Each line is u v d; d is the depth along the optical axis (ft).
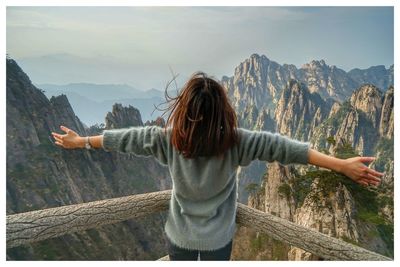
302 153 6.61
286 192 104.68
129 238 192.65
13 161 195.93
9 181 185.06
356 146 269.03
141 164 280.51
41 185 193.98
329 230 60.59
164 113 6.82
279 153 6.64
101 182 240.12
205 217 7.23
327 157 6.62
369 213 62.23
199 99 6.22
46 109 249.34
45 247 139.13
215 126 6.30
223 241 7.32
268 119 439.63
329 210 64.13
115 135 7.23
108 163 256.11
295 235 8.14
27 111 231.91
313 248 7.91
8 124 211.20
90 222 8.00
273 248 66.85
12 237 6.84
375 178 6.49
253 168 219.41
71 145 7.41
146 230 204.13
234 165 6.87
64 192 202.69
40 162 205.46
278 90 592.19
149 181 276.41
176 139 6.50
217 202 7.19
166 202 9.45
